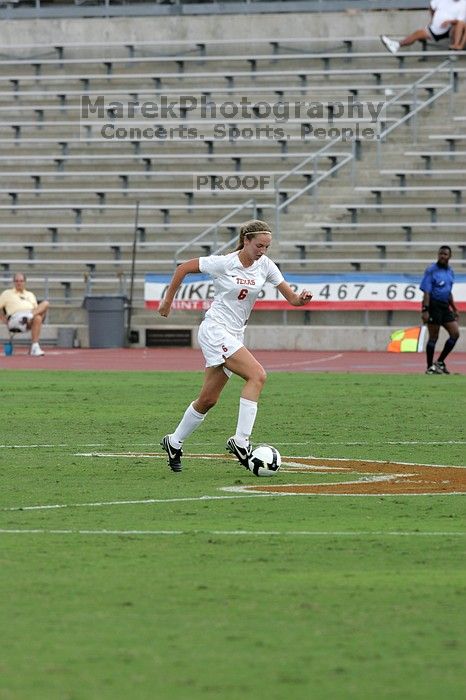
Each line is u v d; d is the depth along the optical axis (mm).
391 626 19578
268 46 128250
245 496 33000
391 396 63094
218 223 108500
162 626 19547
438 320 77375
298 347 101562
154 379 74250
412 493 33625
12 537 26969
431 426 50438
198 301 104312
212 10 132000
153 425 50906
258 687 16516
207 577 22969
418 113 117438
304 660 17766
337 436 47125
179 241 113688
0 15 136875
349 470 38188
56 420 52688
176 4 133125
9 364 88062
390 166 113625
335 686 16594
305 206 112125
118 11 134000
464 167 112250
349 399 61562
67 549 25625
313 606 20797
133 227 114938
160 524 28641
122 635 19047
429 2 127188
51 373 79125
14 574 23219
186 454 41969
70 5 136875
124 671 17219
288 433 48094
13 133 126000
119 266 112812
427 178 112062
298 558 24734
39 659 17797
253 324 104500
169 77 126500
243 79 126312
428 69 121938
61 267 114375
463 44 122250
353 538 26859
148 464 39438
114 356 95750
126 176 119062
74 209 116438
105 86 127938
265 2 130875
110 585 22312
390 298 101000
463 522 29000
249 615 20219
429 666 17484
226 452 42531
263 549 25641
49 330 106188
